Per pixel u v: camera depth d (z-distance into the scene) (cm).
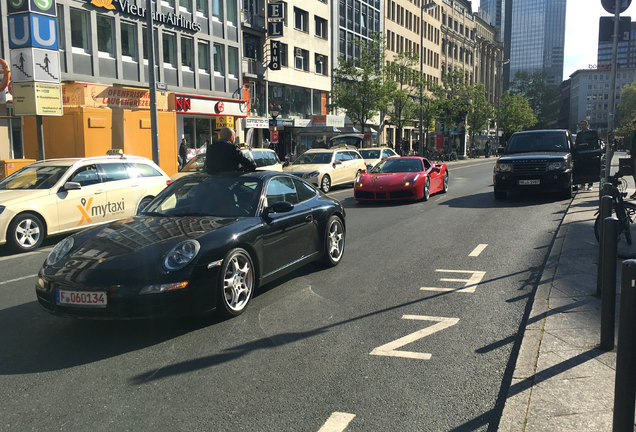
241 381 369
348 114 4072
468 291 578
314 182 1772
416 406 329
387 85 3941
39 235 906
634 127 1012
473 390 349
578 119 17975
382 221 1117
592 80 17688
